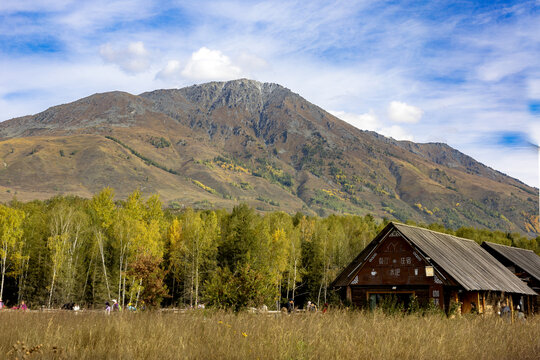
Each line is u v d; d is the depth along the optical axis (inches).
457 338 612.1
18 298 2741.1
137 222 2701.8
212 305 917.8
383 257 1557.6
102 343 496.7
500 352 570.3
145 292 2080.5
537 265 2180.1
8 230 2662.4
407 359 506.9
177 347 478.9
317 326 621.6
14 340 512.1
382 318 762.2
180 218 4279.0
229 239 3065.9
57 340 507.8
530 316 990.4
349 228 4643.2
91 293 2883.9
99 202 3120.1
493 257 1962.4
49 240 2706.7
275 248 3004.4
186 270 2822.3
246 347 501.0
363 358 497.0
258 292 932.0
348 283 1588.3
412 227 1636.3
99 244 2849.4
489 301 1579.7
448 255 1581.0
